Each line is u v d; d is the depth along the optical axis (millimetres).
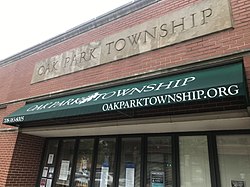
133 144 5582
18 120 6270
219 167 4297
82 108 4797
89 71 6121
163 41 4949
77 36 7016
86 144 6543
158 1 5465
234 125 4172
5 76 9289
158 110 4508
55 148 7312
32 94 7422
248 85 3627
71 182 6336
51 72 7176
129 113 4695
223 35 4195
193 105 4145
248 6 4102
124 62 5461
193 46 4488
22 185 6836
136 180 5180
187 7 4871
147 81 4805
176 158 4789
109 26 6266
